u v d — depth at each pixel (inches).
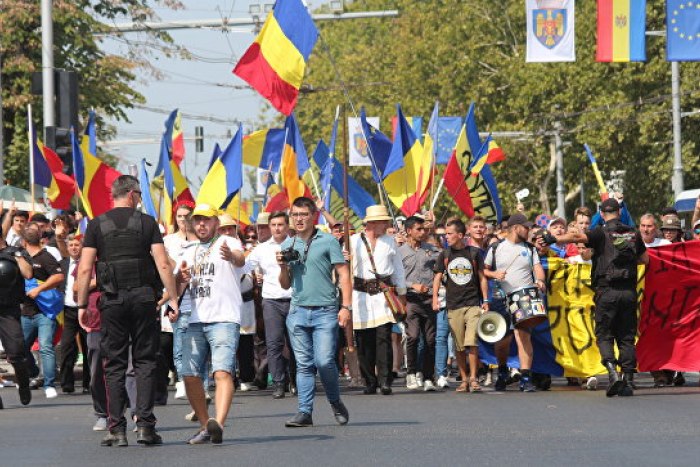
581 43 4215.1
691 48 2492.6
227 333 1008.9
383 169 2073.1
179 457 932.6
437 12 4862.2
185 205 1418.6
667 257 1467.8
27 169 3336.6
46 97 2213.3
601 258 1376.7
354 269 1472.7
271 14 1670.8
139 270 1008.9
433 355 1524.4
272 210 1847.9
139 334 1013.2
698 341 1473.9
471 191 1945.1
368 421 1152.8
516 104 4461.1
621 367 1378.0
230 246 1018.7
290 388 1518.2
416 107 4822.8
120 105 3501.5
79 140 1995.6
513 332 1498.5
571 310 1514.5
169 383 1679.4
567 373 1507.1
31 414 1306.6
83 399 1497.3
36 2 3280.0
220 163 1722.4
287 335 1498.5
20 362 1371.8
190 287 1018.7
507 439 997.8
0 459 941.8
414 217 1557.6
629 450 919.0
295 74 1670.8
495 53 4739.2
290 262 1095.0
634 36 2682.1
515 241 1462.8
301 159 1948.8
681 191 3400.6
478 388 1476.4
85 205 1744.6
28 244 1549.0
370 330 1472.7
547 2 2792.8
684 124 4005.9
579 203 5280.5
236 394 1541.6
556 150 4436.5
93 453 967.6
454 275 1472.7
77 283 1019.3
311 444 986.1
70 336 1578.5
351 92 5403.5
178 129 2379.4
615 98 4077.3
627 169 4296.3
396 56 5132.9
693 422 1093.8
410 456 907.4
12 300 1374.3
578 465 850.1
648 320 1473.9
